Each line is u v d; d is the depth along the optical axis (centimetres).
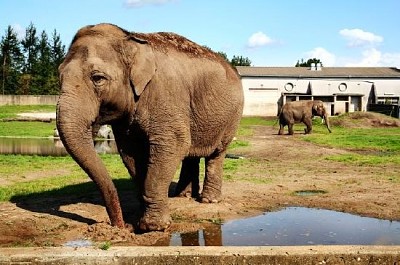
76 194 1050
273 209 949
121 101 726
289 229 798
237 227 808
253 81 6425
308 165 1645
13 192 1060
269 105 6450
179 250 570
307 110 3350
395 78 6444
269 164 1669
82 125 675
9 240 696
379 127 4194
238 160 1778
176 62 802
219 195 982
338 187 1188
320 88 6353
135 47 730
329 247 577
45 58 8500
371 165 1630
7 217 827
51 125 3947
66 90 676
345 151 2155
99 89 694
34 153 2027
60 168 1504
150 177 763
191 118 844
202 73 848
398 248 573
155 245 694
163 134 764
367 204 989
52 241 692
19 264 554
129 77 729
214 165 968
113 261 560
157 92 760
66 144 670
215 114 882
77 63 688
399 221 862
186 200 989
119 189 1127
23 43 8644
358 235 768
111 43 716
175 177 1284
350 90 6359
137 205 955
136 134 783
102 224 747
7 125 3906
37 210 889
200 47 896
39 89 7756
